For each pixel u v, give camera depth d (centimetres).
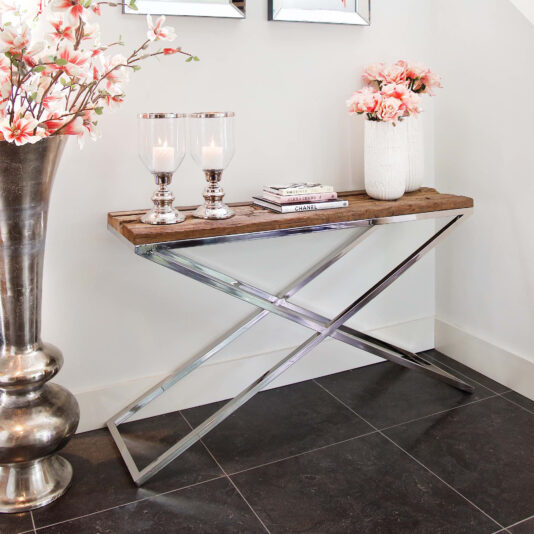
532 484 188
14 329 173
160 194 191
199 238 184
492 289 254
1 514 177
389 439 214
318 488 188
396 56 255
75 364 218
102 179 209
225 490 188
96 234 212
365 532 168
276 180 238
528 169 229
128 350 225
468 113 253
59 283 210
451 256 274
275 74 230
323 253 253
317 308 258
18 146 152
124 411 220
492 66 238
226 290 197
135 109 210
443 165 270
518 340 245
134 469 194
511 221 240
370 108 213
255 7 222
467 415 229
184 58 213
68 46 146
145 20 205
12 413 173
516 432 217
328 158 247
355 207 212
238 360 244
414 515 175
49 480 184
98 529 171
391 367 273
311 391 252
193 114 196
